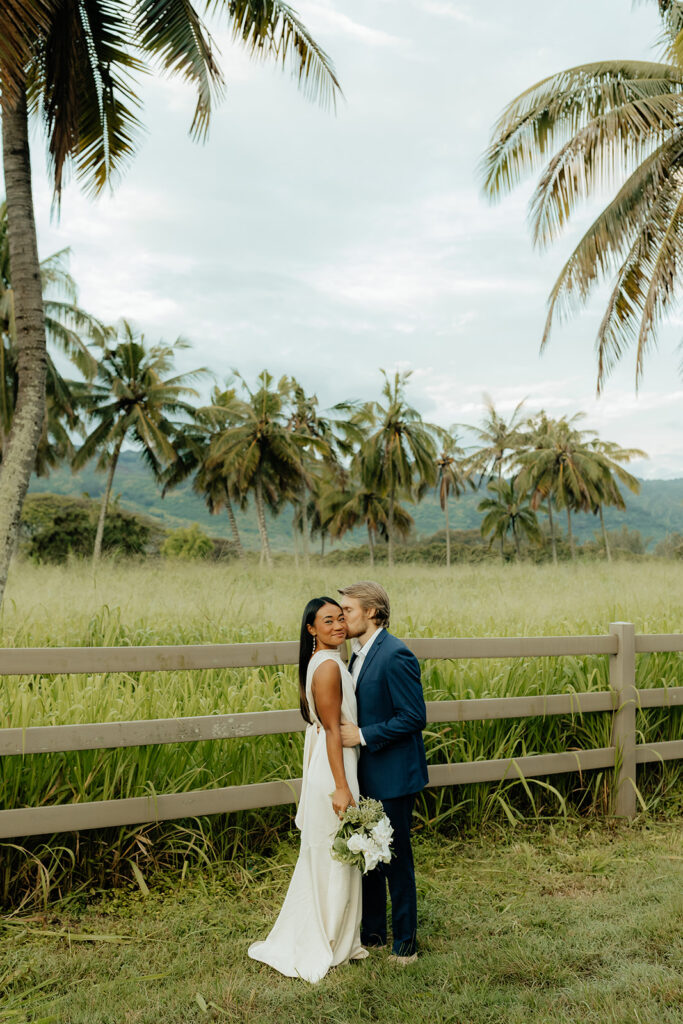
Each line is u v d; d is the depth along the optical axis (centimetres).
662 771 511
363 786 298
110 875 362
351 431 3884
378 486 4069
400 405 3916
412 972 286
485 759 461
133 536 3975
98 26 694
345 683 295
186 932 317
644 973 281
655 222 1172
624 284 1214
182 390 3556
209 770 393
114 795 373
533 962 292
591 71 1178
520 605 967
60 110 693
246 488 3856
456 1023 253
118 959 294
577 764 455
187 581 1372
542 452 4559
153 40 705
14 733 330
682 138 1129
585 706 462
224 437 3572
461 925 327
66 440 3312
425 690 469
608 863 396
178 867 378
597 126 1092
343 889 286
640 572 1711
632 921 324
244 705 451
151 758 381
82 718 390
